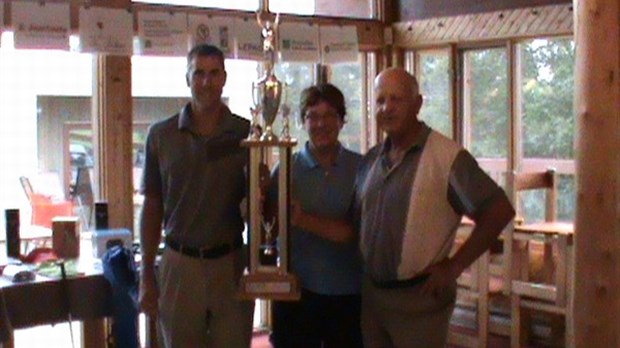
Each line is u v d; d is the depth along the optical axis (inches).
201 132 121.6
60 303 153.9
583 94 117.0
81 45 195.6
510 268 209.9
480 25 239.3
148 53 207.3
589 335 119.3
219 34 217.5
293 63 235.0
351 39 246.7
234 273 124.9
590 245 118.0
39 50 192.1
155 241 126.9
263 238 108.9
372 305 115.0
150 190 126.2
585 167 117.5
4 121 221.1
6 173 222.2
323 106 123.1
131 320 154.7
